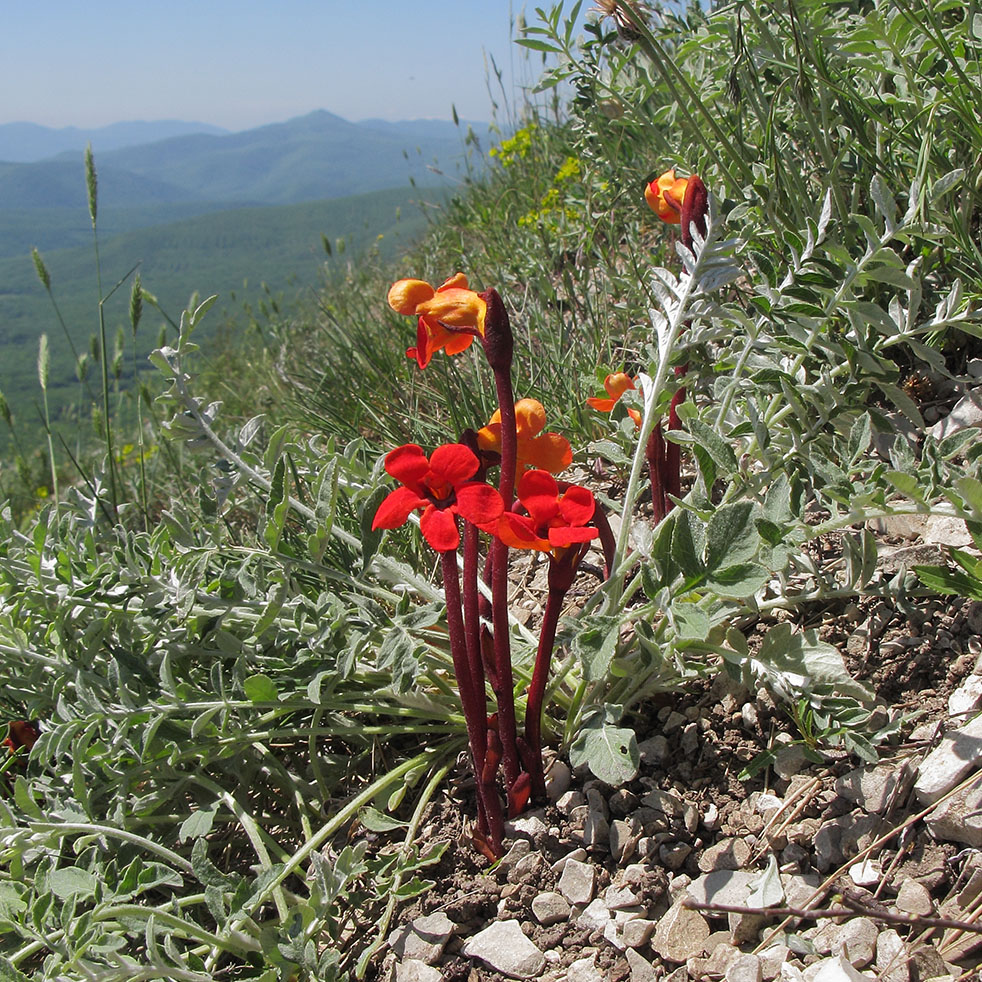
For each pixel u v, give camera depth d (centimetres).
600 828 34
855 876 30
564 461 33
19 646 40
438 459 30
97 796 36
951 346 46
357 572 37
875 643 36
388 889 33
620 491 52
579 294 72
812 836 32
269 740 39
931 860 30
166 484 84
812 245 38
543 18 53
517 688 38
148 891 37
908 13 41
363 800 35
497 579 33
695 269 36
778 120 52
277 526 36
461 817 36
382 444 63
